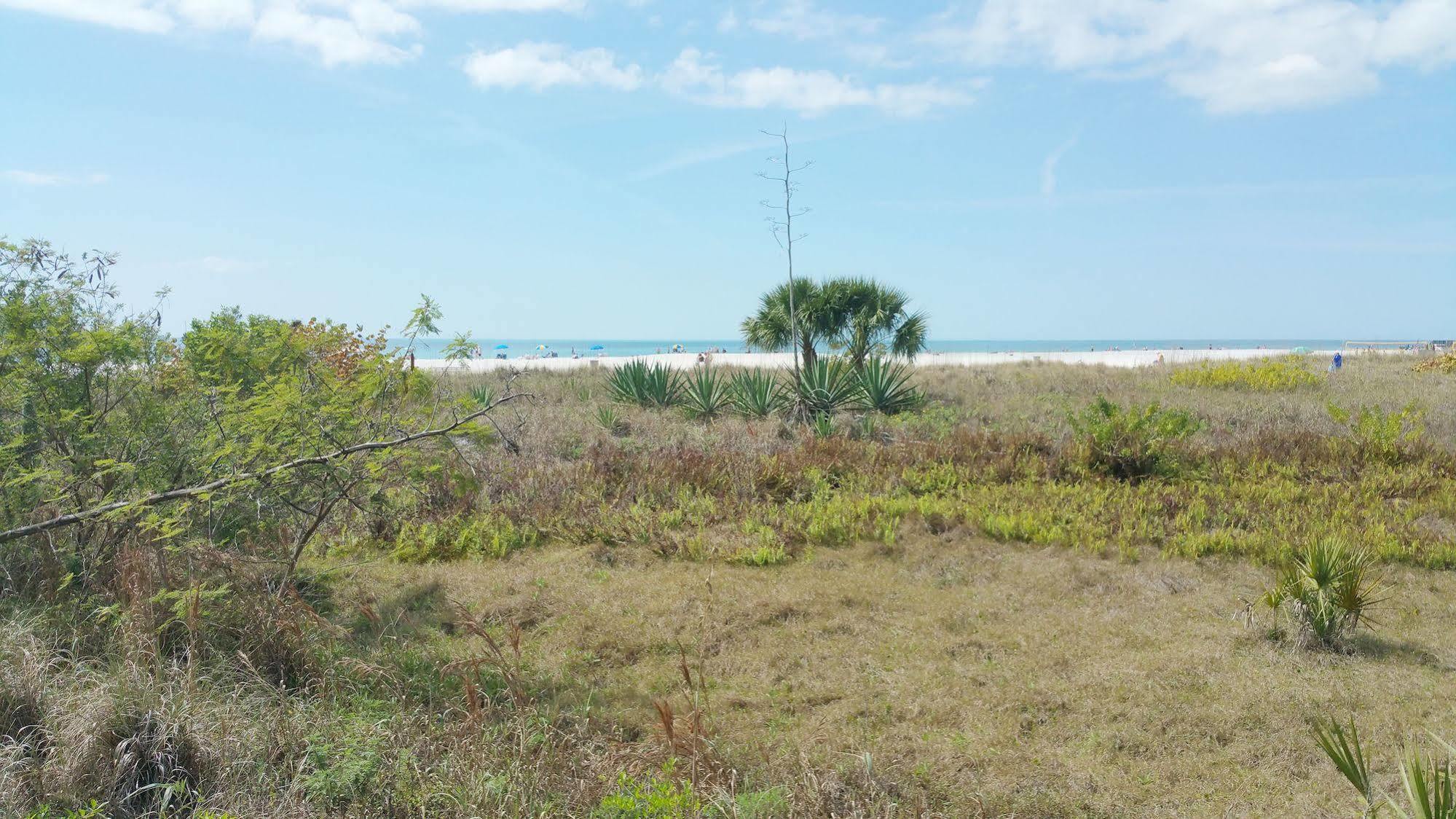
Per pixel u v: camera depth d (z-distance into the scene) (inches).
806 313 732.0
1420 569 282.5
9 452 217.2
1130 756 169.6
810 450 430.9
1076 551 301.6
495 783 140.3
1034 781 159.5
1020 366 943.7
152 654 174.7
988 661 214.2
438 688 192.7
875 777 154.3
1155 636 228.1
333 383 228.8
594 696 196.2
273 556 241.1
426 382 257.0
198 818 131.4
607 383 727.7
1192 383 733.9
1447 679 200.4
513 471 392.5
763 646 224.5
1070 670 207.8
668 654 221.1
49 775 138.5
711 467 400.5
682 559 304.0
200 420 239.0
